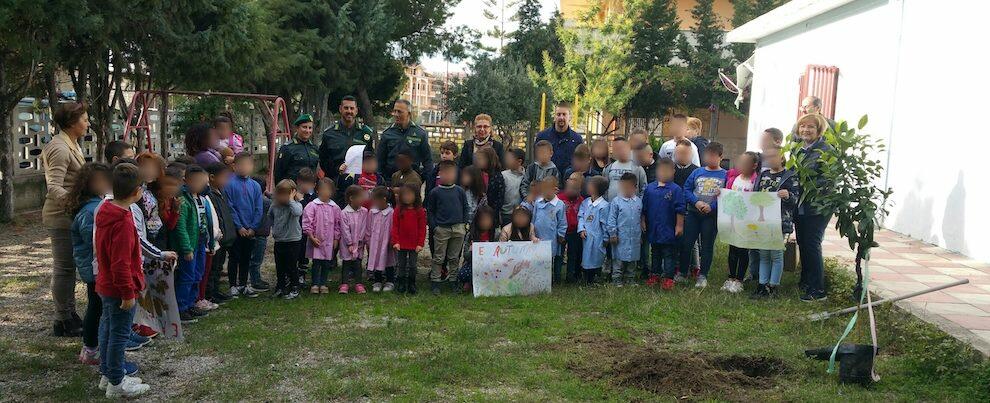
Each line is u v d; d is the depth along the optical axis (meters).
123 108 13.63
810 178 5.82
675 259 7.65
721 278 7.90
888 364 5.10
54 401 4.32
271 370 4.87
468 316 6.38
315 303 6.72
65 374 4.78
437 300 6.92
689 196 7.41
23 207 11.90
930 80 9.70
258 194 7.02
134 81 13.23
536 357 5.20
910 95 10.20
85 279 4.71
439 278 7.34
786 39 15.15
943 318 5.85
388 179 8.38
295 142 8.11
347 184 7.94
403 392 4.50
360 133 8.52
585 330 5.91
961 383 4.69
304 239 7.42
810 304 6.72
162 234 5.61
